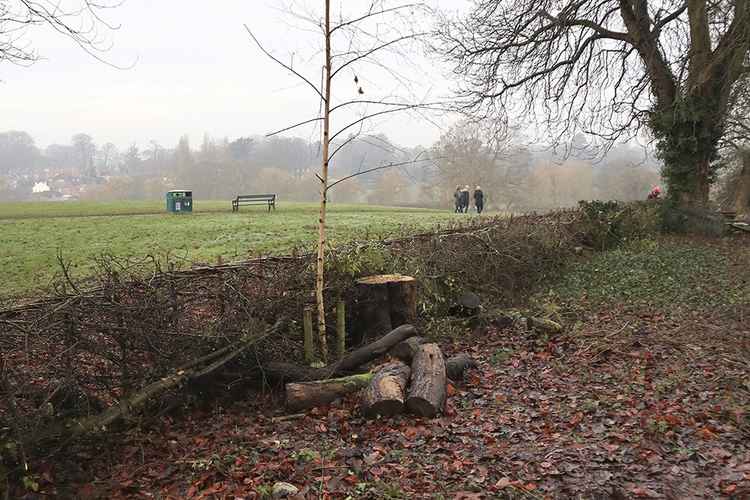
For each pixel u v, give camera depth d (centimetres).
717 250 1762
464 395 673
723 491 425
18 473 482
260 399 695
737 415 555
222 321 651
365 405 618
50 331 522
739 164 3825
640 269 1443
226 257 1500
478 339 930
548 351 842
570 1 2130
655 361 765
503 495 442
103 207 3219
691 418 560
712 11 1997
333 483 474
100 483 505
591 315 1052
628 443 516
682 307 1085
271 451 549
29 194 9331
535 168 6544
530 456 504
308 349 748
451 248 1091
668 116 2212
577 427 566
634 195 5953
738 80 2159
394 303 855
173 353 612
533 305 1127
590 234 1711
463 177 5162
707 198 2317
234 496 468
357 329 852
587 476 460
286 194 6669
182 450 571
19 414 478
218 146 8062
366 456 520
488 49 2270
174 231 2036
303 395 657
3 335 504
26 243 1794
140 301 580
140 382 596
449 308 1005
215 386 674
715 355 777
